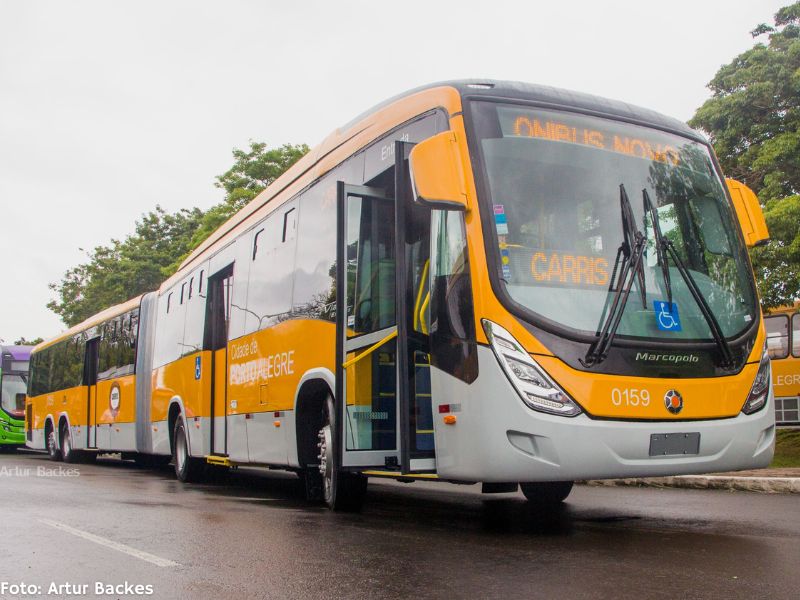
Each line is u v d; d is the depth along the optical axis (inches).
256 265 412.2
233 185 1112.2
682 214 273.6
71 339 839.1
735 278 274.7
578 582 183.2
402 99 291.9
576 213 254.8
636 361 237.6
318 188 346.6
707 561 207.2
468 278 241.0
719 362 251.6
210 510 326.6
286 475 628.1
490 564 204.5
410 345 263.6
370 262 291.0
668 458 235.8
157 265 1557.6
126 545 237.0
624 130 275.6
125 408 653.3
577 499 370.3
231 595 176.4
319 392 333.7
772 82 637.3
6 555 222.1
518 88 267.6
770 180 626.5
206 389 473.1
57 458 852.6
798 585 179.9
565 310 237.6
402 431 248.2
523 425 225.8
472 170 247.1
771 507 328.2
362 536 252.7
